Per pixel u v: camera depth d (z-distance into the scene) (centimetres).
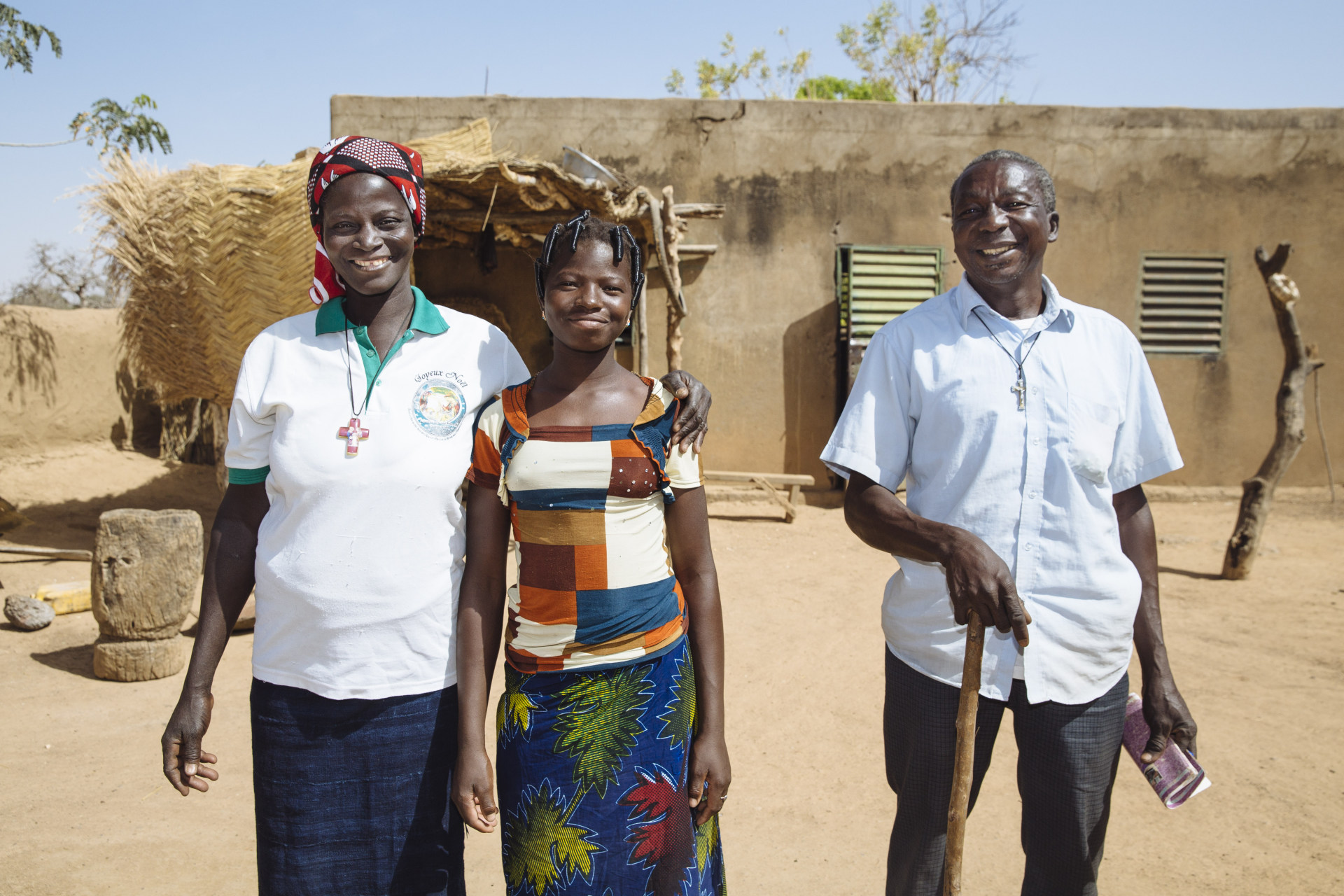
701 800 199
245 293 650
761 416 972
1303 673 482
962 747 192
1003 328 212
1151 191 980
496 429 197
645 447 191
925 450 218
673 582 201
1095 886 219
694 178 949
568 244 190
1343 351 991
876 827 334
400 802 195
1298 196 985
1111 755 212
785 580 678
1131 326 989
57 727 410
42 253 1516
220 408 796
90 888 286
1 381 1050
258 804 198
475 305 941
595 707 189
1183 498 980
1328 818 333
